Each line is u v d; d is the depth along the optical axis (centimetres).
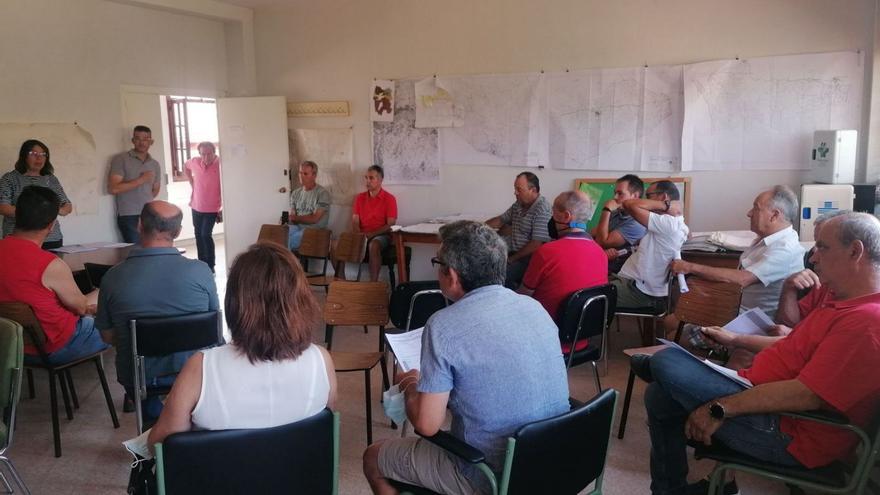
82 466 287
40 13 533
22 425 328
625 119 525
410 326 321
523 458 156
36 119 535
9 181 477
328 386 168
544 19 546
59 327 299
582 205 315
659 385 217
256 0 642
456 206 605
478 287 175
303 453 164
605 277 315
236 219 680
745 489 256
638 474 273
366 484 268
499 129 575
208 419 155
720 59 490
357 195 627
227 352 158
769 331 250
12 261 290
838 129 462
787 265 305
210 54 677
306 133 667
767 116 481
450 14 584
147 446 169
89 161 575
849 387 172
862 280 184
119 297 258
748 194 495
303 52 659
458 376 164
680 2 497
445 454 178
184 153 892
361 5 623
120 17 592
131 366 266
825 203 421
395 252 589
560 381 175
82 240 574
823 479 187
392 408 202
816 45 462
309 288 167
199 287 267
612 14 520
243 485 158
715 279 328
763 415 191
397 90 615
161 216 261
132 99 611
